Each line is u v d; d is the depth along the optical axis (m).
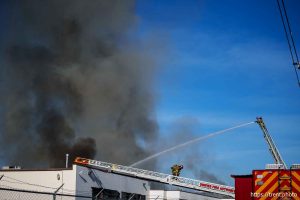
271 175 12.95
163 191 41.66
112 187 34.03
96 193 32.19
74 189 30.06
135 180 37.53
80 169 30.83
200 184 40.03
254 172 13.13
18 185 31.02
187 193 43.31
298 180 12.68
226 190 40.16
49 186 30.56
